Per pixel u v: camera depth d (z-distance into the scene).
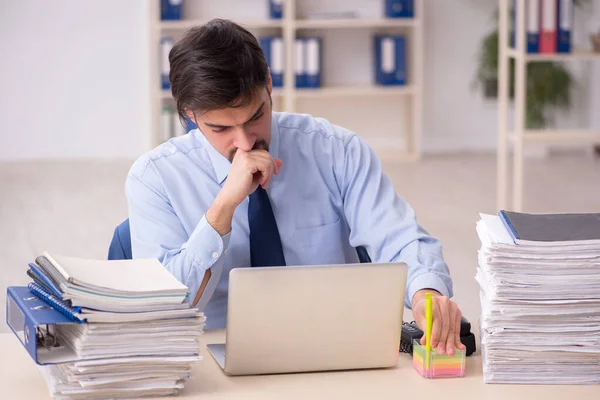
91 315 1.61
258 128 2.02
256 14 8.29
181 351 1.68
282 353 1.81
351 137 2.39
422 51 8.55
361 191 2.32
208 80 1.89
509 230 1.82
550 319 1.77
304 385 1.77
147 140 8.39
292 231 2.32
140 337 1.65
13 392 1.74
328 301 1.79
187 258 2.03
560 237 1.77
